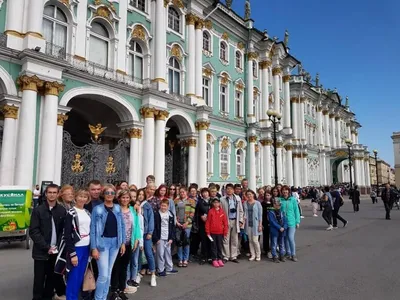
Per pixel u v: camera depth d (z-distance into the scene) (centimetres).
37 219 570
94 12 1762
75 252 533
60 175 1471
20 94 1376
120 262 623
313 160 4756
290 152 3691
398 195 2822
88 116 2247
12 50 1359
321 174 4912
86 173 1596
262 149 3131
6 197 1008
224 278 745
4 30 1416
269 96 3375
